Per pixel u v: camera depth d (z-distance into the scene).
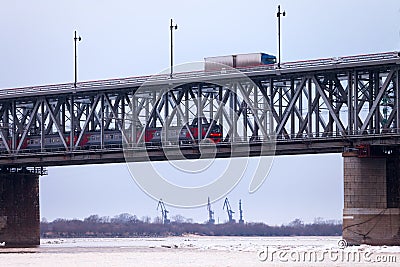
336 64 194.12
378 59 190.62
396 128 191.50
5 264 163.62
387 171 193.00
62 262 167.38
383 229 190.88
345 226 192.75
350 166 193.00
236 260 167.25
